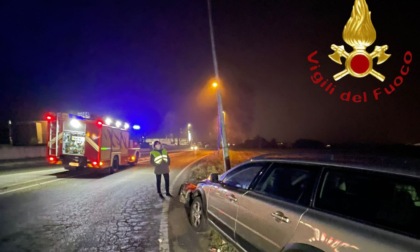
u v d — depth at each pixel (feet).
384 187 7.45
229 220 13.29
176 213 22.11
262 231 10.46
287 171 10.76
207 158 91.04
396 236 6.41
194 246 15.34
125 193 29.99
